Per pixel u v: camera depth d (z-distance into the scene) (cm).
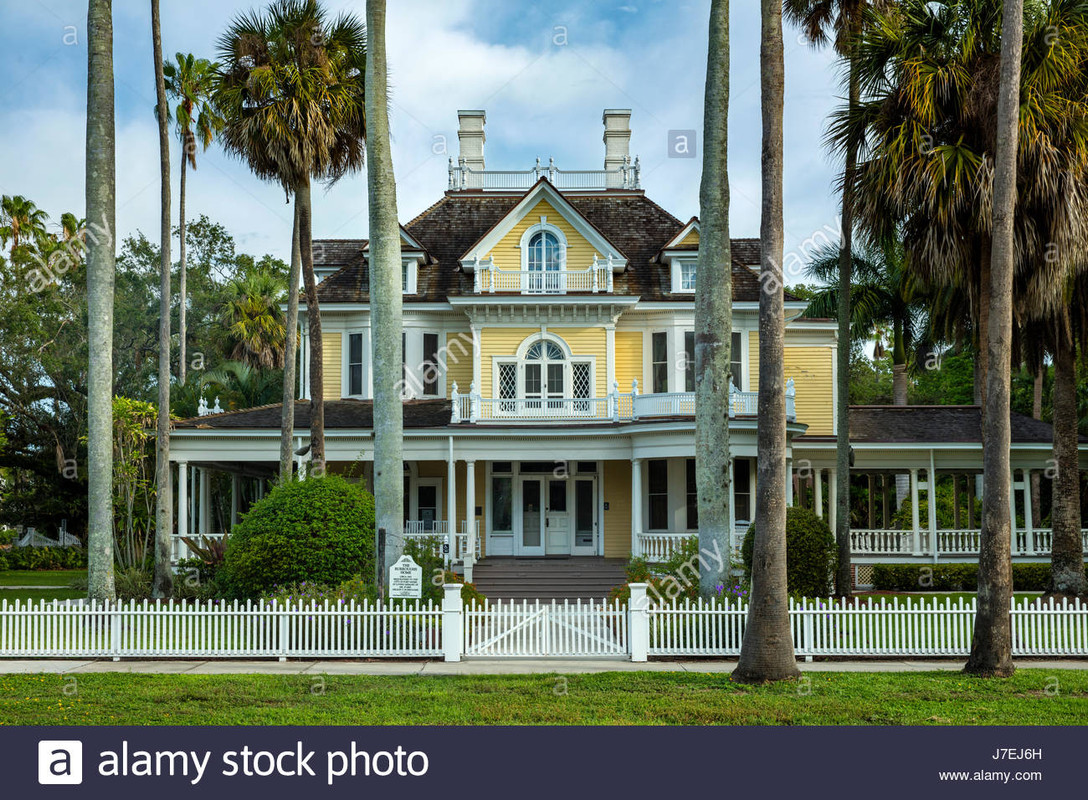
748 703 1219
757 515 1420
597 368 3150
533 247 3219
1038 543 2928
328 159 2494
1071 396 2297
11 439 4453
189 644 1627
